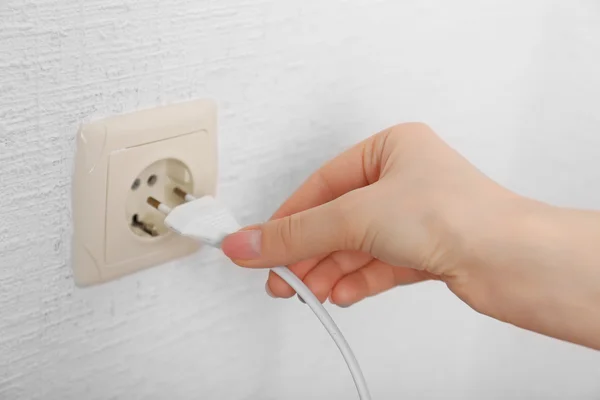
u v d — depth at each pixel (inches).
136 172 23.4
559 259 22.2
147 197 24.2
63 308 23.6
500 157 32.6
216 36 23.8
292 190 26.9
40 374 23.9
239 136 25.2
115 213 23.4
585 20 32.0
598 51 32.9
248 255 23.1
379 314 31.1
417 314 32.4
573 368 38.9
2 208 22.0
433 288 32.2
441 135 30.2
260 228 23.4
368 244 23.1
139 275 24.7
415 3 27.5
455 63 29.4
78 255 23.3
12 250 22.5
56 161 22.3
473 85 30.3
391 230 22.7
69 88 22.0
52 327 23.7
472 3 28.9
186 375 26.8
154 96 23.3
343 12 25.9
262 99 25.2
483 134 31.5
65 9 21.5
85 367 24.6
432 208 22.7
